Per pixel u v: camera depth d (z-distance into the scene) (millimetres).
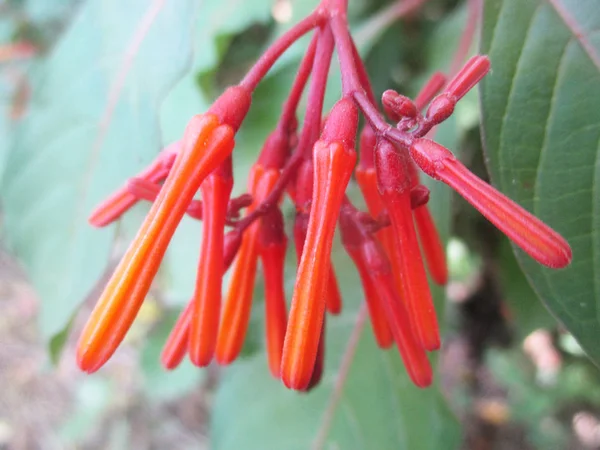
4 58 134
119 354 240
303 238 48
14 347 256
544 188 53
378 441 86
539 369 167
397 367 87
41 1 130
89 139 75
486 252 109
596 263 51
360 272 49
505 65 55
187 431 228
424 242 49
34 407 240
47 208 78
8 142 132
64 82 77
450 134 82
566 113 53
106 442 228
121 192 47
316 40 52
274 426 89
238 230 48
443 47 96
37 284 79
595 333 51
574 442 172
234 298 48
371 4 101
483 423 184
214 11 90
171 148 47
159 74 69
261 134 85
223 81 115
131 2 72
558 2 55
